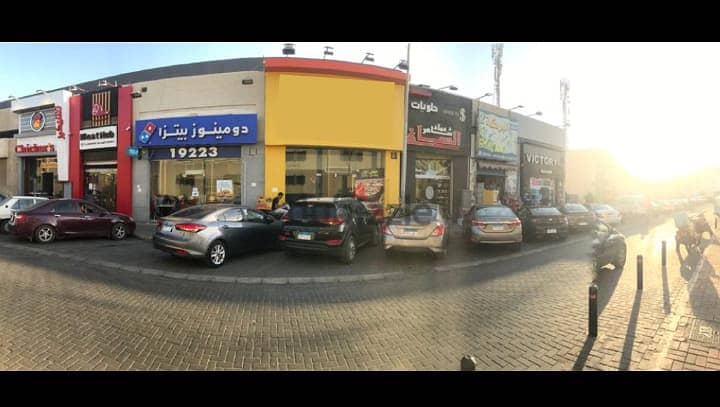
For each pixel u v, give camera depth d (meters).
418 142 17.02
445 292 6.19
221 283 6.71
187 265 8.07
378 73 15.26
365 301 5.65
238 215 8.84
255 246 9.09
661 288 6.42
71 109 17.97
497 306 5.41
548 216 12.33
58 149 17.91
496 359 3.72
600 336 4.29
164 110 15.72
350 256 8.55
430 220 8.79
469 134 19.25
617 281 6.94
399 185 16.12
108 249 9.84
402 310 5.21
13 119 20.83
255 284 6.70
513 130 22.00
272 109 14.56
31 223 10.41
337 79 14.84
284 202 14.62
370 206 13.84
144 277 6.98
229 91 15.03
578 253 10.14
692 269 8.02
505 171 21.73
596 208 17.89
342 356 3.76
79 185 17.70
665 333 4.37
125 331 4.31
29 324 4.43
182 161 15.88
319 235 8.30
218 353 3.80
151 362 3.58
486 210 10.70
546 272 7.75
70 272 7.15
